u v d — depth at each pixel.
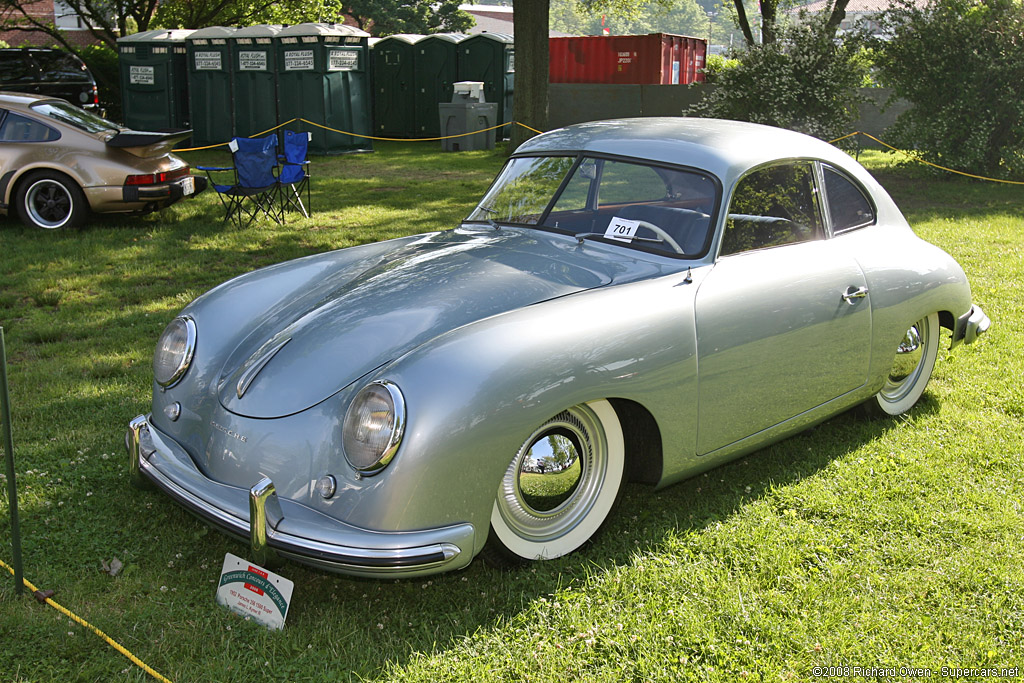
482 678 2.55
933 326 4.59
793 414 3.81
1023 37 14.43
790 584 3.04
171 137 9.79
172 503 3.59
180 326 3.40
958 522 3.45
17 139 9.52
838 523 3.47
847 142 15.65
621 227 3.77
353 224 10.20
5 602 2.91
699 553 3.24
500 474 2.76
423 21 43.62
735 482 3.88
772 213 3.82
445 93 21.48
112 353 5.55
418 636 2.76
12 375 5.06
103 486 3.73
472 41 21.06
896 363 4.38
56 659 2.62
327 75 17.58
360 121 18.45
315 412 2.86
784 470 3.96
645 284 3.29
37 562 3.18
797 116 15.23
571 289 3.34
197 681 2.54
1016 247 8.85
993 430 4.34
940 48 14.84
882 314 4.09
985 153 14.82
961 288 4.58
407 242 4.31
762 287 3.54
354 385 2.86
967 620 2.86
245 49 17.47
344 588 3.08
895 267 4.18
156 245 8.89
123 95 18.88
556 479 3.08
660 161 3.82
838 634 2.78
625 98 21.36
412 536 2.62
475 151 19.09
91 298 6.95
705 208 3.61
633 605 2.90
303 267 3.96
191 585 3.06
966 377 5.11
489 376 2.71
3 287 7.24
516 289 3.32
